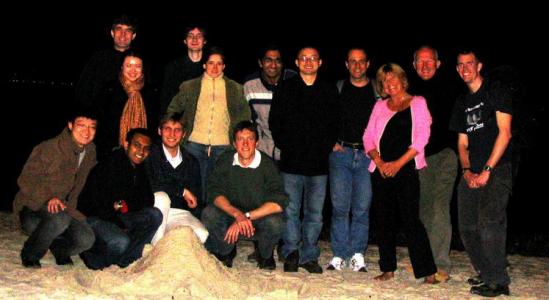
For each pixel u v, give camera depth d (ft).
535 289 22.86
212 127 25.32
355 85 24.52
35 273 21.47
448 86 23.04
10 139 72.28
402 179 22.59
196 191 24.48
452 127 22.34
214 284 20.07
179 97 25.26
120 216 22.57
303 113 23.82
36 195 21.94
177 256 20.30
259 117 25.67
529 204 45.70
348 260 25.07
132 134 22.47
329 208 41.75
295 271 24.06
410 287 22.38
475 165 21.53
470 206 21.85
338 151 24.38
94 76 25.96
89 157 22.90
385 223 23.17
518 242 31.60
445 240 23.44
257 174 23.85
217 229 23.76
